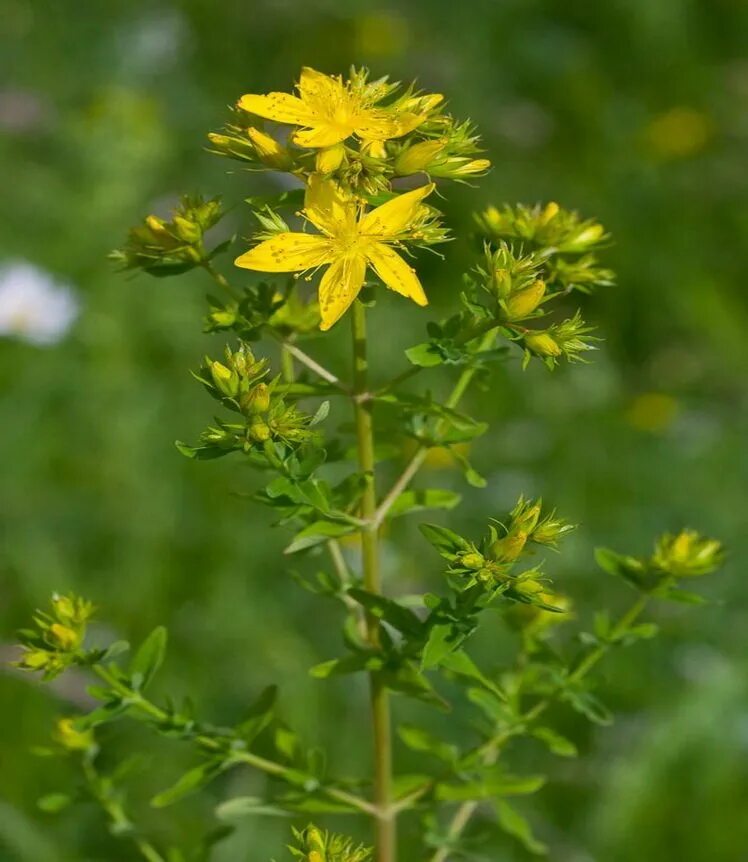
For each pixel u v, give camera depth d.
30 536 6.11
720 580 6.30
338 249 2.47
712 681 5.59
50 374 6.71
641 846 5.19
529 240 3.03
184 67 8.75
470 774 3.14
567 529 2.51
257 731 2.91
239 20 8.97
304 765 3.01
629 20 8.78
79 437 6.59
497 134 8.34
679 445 7.07
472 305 2.50
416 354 2.59
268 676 5.68
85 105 8.23
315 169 2.49
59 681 5.26
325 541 2.96
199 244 2.77
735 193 8.20
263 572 6.15
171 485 6.41
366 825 5.09
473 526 6.55
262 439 2.44
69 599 2.84
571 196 8.10
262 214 2.62
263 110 2.45
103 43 8.62
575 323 2.56
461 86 8.65
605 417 7.11
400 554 6.20
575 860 5.10
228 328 2.74
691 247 7.99
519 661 3.25
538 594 2.47
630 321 7.76
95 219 7.28
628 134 8.46
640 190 8.16
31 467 6.43
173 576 6.11
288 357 2.84
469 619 2.49
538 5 9.01
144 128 7.54
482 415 7.03
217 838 3.26
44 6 8.62
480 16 8.95
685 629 5.98
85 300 6.98
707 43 8.90
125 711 2.88
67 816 4.88
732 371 7.58
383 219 2.48
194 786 2.92
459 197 7.78
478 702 3.01
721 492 6.92
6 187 7.37
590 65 8.70
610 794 5.24
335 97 2.48
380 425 3.37
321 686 5.73
